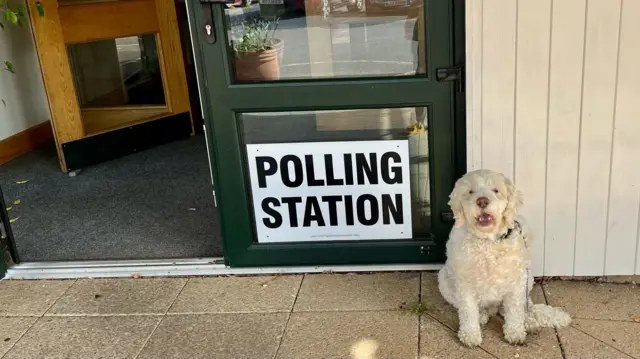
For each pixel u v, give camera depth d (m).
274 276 3.38
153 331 2.95
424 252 3.27
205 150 5.92
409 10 2.93
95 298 3.29
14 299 3.33
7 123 6.00
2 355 2.83
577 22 2.76
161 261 3.60
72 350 2.84
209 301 3.18
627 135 2.88
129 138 5.82
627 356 2.54
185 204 4.62
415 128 3.09
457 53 2.93
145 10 5.75
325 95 3.06
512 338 2.64
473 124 2.97
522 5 2.77
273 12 3.01
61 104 5.27
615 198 2.98
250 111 3.13
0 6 5.47
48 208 4.71
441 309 2.95
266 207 3.30
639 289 3.04
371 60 3.02
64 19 5.20
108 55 5.88
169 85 6.07
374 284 3.21
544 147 2.96
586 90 2.85
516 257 2.56
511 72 2.87
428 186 3.19
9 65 5.52
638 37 2.74
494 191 2.48
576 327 2.75
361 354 2.66
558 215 3.04
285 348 2.74
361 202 3.24
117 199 4.81
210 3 2.97
